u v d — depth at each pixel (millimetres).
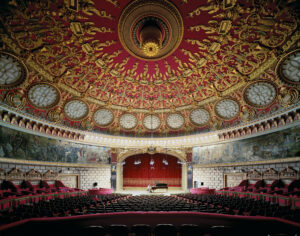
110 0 17234
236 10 17219
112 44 22031
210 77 27109
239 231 7746
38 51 20844
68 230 7895
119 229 6969
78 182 30016
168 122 35406
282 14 16625
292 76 21016
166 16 19312
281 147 22609
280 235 6223
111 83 29156
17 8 16109
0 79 20750
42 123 25781
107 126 34094
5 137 21078
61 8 17031
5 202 14695
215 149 31203
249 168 26344
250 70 23641
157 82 29609
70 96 28250
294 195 17062
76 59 23406
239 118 28422
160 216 8844
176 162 39594
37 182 24547
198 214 8742
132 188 39062
